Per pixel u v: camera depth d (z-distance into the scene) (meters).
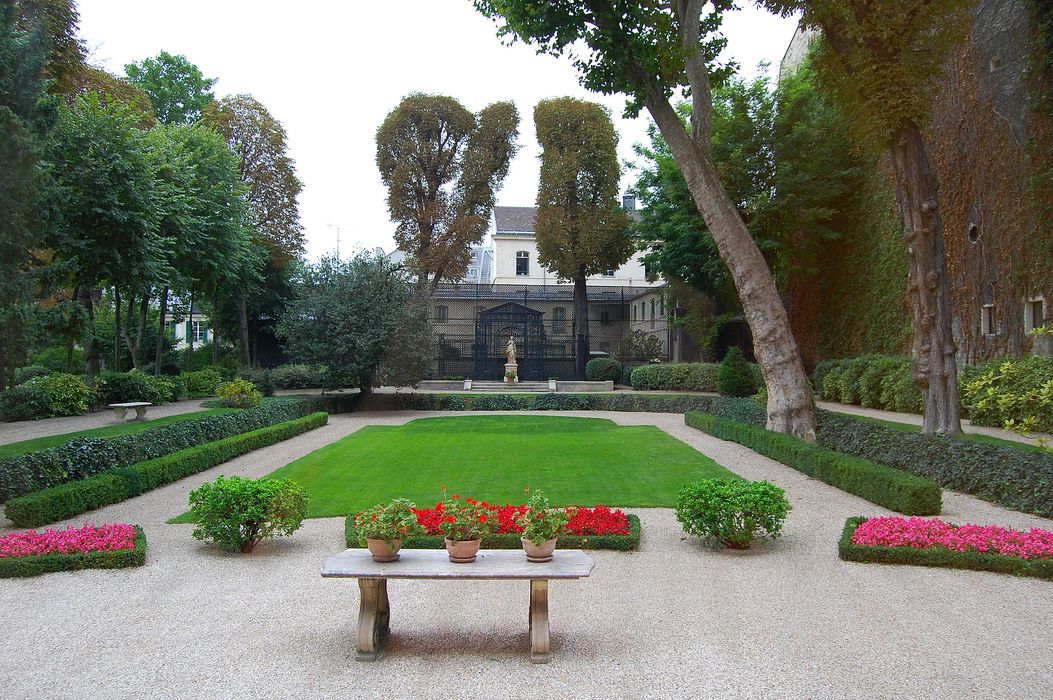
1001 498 8.04
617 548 6.66
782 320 12.87
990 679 3.87
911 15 10.29
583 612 5.04
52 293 18.83
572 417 21.06
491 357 34.56
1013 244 14.70
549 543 4.50
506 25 13.39
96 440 9.74
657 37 12.66
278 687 3.88
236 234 24.48
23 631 4.71
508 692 3.79
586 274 32.84
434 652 4.35
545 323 40.69
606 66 13.08
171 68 34.16
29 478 8.34
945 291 10.29
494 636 4.60
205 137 24.95
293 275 32.44
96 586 5.66
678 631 4.64
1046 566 5.58
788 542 6.83
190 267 23.42
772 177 20.62
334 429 17.80
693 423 17.81
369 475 10.70
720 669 4.04
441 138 33.38
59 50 17.41
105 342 34.12
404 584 5.78
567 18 12.53
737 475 10.48
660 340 35.91
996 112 15.09
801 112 20.72
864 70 10.48
